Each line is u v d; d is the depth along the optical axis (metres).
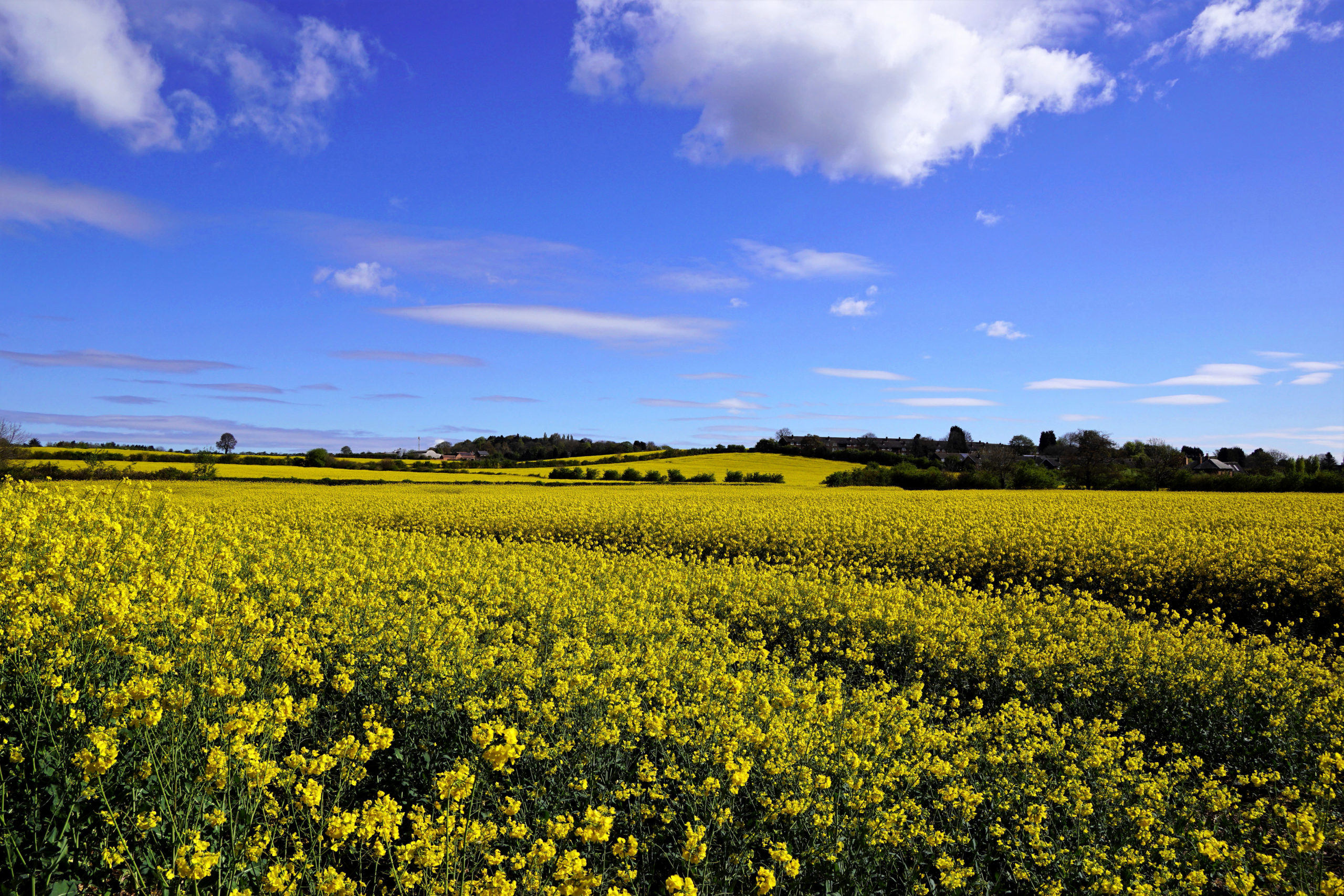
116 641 6.22
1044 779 6.63
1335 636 13.91
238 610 8.42
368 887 5.10
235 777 5.57
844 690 10.05
